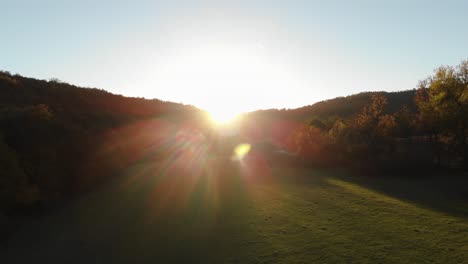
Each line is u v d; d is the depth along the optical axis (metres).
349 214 20.33
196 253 15.26
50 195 23.22
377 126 46.44
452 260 13.18
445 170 36.25
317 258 13.96
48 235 17.86
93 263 14.48
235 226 18.77
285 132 81.88
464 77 35.97
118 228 18.88
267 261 13.95
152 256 15.09
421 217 19.30
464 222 18.14
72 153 28.55
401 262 13.18
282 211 21.45
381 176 35.34
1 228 17.45
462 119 35.34
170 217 20.78
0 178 19.78
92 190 27.73
